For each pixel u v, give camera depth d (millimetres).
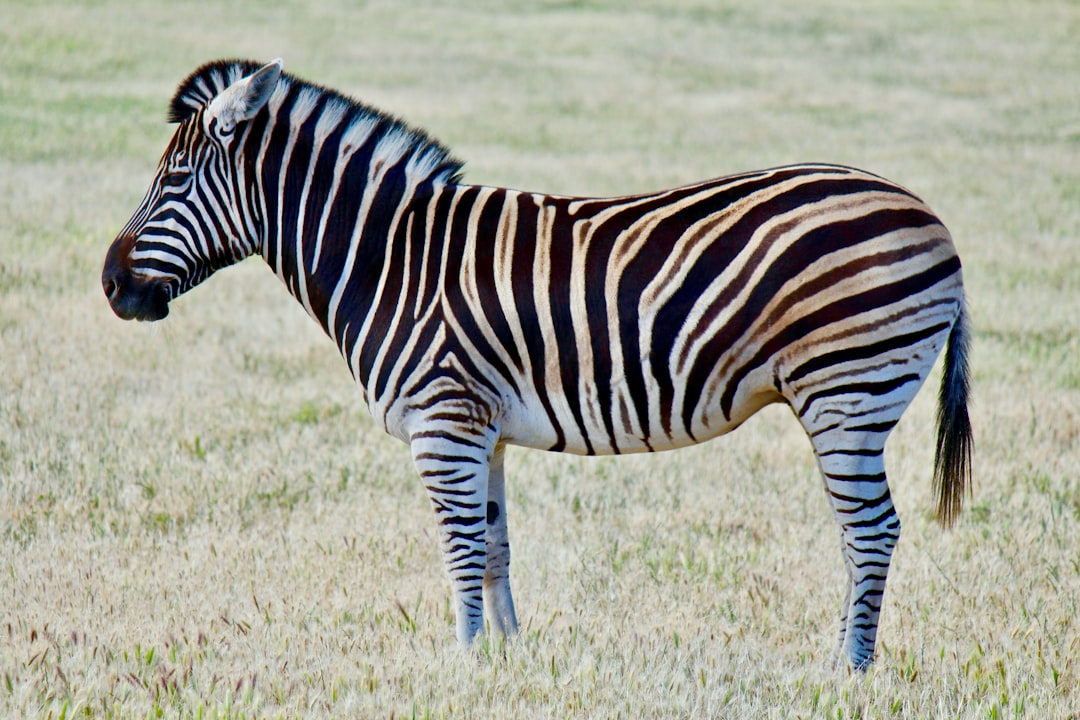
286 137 10477
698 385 9586
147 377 18484
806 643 11008
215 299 22844
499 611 10992
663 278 9445
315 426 16859
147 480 14758
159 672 9961
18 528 13328
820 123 43531
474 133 39938
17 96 41531
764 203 9367
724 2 73250
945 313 9484
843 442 9477
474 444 10008
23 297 21641
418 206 10219
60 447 15594
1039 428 16781
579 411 9914
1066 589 12062
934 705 9664
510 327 9781
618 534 13719
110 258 10695
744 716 9352
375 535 13461
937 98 48625
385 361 10133
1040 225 29391
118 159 33812
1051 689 9852
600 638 10859
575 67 54031
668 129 42125
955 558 12992
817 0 74688
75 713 9094
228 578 12281
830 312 9188
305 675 9922
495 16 66750
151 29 55562
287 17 61844
